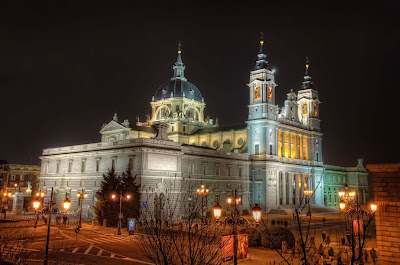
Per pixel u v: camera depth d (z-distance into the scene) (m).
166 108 124.00
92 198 81.56
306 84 130.25
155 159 74.75
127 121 106.88
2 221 56.88
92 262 33.31
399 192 22.91
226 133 113.19
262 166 101.50
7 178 132.38
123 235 50.56
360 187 148.38
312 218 84.31
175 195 77.25
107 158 80.62
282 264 31.95
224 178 92.81
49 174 96.25
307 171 120.94
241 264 32.53
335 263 32.91
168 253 20.31
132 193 66.62
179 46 134.38
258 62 109.81
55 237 47.72
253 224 32.06
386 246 23.27
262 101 105.69
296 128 118.44
